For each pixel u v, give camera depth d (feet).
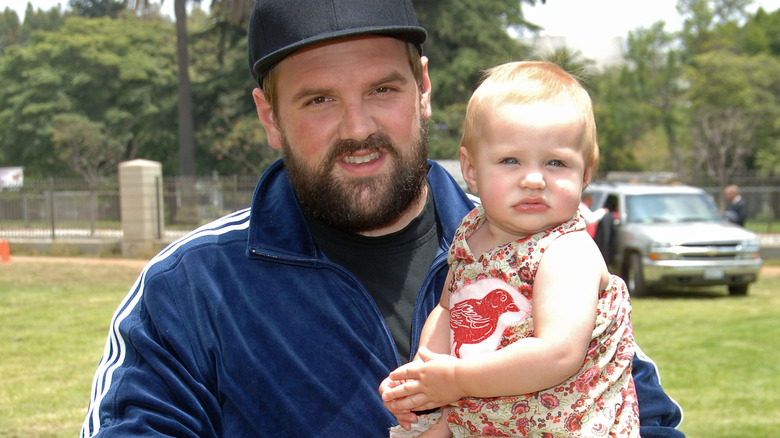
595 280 5.19
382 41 5.86
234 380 5.74
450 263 5.97
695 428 18.99
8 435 18.39
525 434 5.29
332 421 5.70
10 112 160.04
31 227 71.92
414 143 6.04
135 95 153.38
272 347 5.79
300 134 5.92
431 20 106.11
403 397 5.41
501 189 5.38
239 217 6.57
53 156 157.17
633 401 5.59
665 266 40.57
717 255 40.88
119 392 5.62
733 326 32.60
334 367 5.80
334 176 5.89
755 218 69.46
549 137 5.30
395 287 6.26
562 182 5.32
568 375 4.95
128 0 99.86
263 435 5.64
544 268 5.24
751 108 131.23
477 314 5.49
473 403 5.41
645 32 156.15
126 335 5.92
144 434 5.36
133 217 63.72
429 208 6.61
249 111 116.06
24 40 279.69
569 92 5.50
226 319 5.87
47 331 31.27
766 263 61.36
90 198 69.87
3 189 72.49
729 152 147.13
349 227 6.10
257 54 6.13
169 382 5.66
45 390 22.56
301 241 6.13
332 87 5.76
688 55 159.94
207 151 127.24
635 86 157.48
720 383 23.49
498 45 107.45
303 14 5.78
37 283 46.75
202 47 170.09
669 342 29.40
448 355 5.52
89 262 59.98
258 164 121.19
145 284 6.10
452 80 102.27
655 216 44.19
